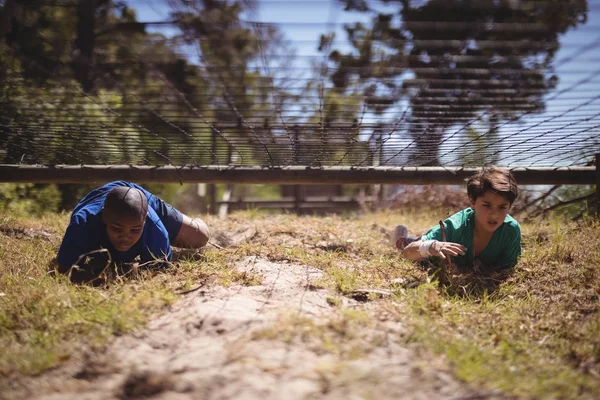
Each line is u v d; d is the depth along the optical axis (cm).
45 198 845
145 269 423
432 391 246
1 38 359
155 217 447
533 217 707
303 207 1341
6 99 463
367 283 401
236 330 302
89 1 369
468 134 482
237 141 525
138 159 657
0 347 291
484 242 464
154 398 244
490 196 434
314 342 284
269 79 359
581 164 674
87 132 534
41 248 500
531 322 348
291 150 562
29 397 247
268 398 236
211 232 600
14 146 621
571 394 252
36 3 374
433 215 832
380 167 634
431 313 341
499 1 289
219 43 330
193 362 269
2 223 591
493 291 415
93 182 636
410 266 456
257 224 643
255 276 407
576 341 318
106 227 421
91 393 251
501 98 391
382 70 341
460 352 284
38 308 336
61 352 284
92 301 345
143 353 284
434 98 396
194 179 629
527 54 324
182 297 359
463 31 320
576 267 448
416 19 306
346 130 486
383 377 254
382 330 306
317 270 435
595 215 616
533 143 532
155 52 350
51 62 395
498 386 252
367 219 766
